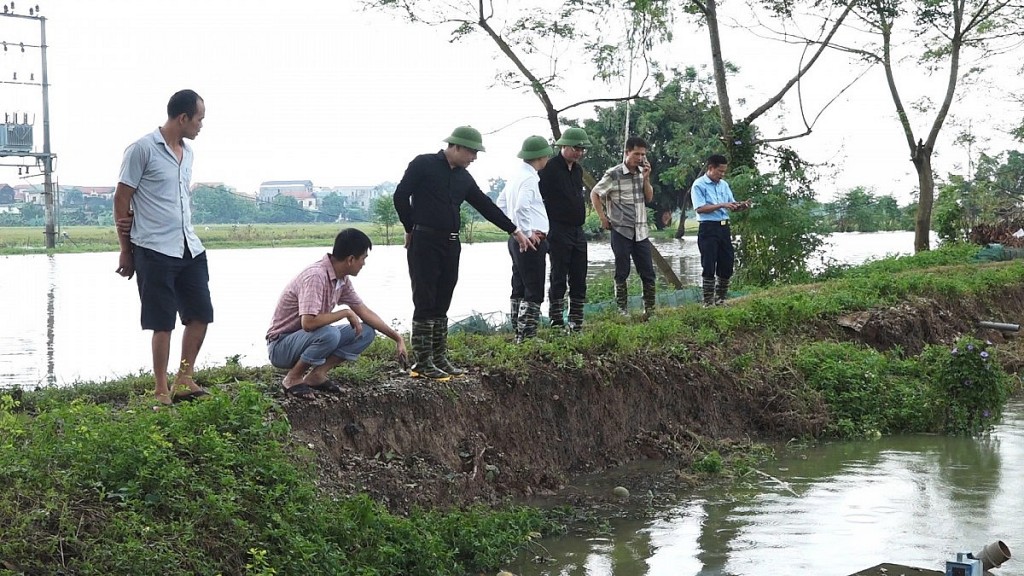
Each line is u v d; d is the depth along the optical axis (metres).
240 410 7.40
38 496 5.95
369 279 29.09
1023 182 32.66
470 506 8.64
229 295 26.00
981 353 12.73
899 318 15.88
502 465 9.52
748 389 12.62
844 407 12.88
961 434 12.44
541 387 10.41
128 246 7.86
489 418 9.75
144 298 7.86
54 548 5.61
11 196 117.56
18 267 37.84
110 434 6.59
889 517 8.85
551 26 19.00
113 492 6.21
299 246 58.88
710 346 13.00
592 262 35.81
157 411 7.23
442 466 8.87
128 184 7.73
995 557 6.77
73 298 25.53
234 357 9.88
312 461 7.79
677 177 23.30
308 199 116.69
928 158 28.72
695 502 9.47
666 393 11.75
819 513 9.02
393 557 7.20
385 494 8.17
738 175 21.42
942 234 30.78
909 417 12.71
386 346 10.71
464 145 9.23
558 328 11.70
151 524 6.07
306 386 8.62
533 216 11.09
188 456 6.83
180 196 7.94
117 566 5.64
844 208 27.02
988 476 10.31
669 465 10.88
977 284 19.38
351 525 7.10
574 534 8.52
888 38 26.58
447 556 7.50
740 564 7.67
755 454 11.40
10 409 7.74
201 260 8.19
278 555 6.46
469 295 24.25
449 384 9.55
